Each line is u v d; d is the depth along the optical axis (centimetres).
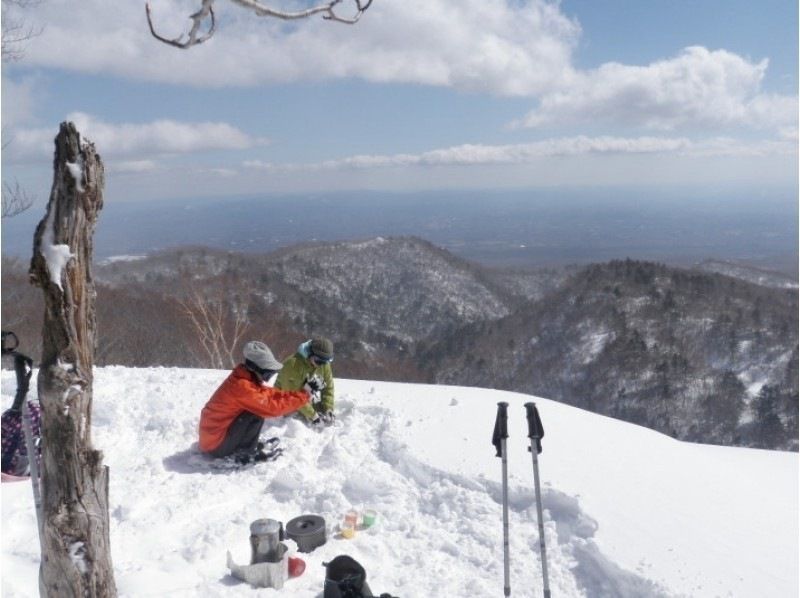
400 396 637
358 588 313
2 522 374
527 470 454
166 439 524
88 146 212
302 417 556
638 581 329
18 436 431
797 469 511
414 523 416
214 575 348
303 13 196
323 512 432
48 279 212
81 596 228
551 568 362
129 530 388
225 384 489
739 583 319
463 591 344
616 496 414
